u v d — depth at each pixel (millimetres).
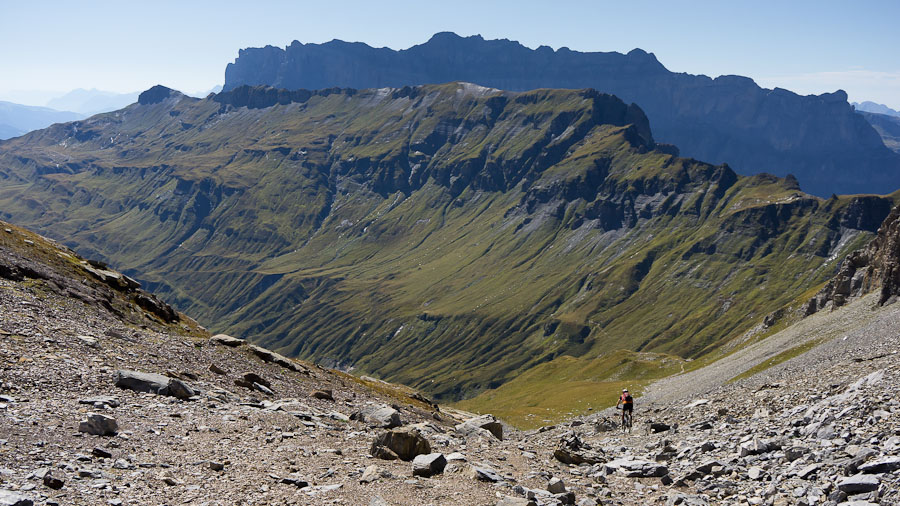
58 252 70250
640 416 63094
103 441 20734
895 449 20344
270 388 41750
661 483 25406
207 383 35531
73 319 43125
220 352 49438
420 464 21938
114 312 55625
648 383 156375
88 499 15523
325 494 17875
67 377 28219
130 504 15688
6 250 57500
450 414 80125
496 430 41875
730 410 45031
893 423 24141
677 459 30781
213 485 18000
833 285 181375
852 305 145250
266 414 29359
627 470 28016
